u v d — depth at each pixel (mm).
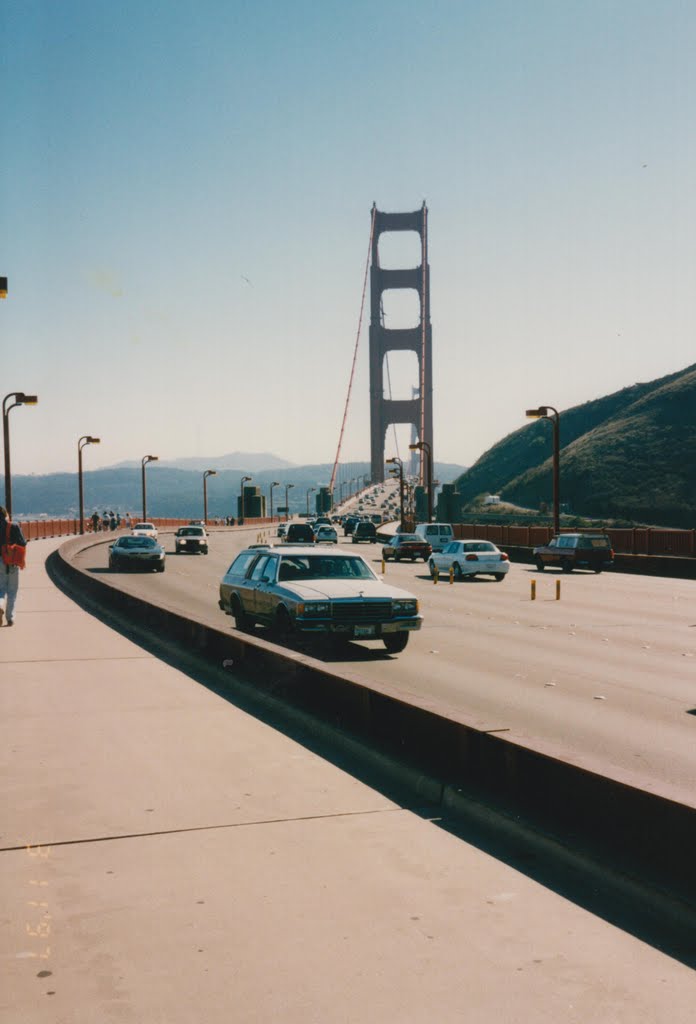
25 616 18422
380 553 56625
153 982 3824
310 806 6215
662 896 4418
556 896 4707
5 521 16656
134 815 5988
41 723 8688
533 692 11258
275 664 9836
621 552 44344
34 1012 3598
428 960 4008
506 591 28094
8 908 4555
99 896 4695
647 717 9758
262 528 131250
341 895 4707
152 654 13227
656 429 180750
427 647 15484
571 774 5461
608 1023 3521
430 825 5848
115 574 34969
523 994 3727
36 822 5848
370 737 7738
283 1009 3617
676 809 4621
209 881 4891
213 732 8359
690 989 3771
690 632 17781
